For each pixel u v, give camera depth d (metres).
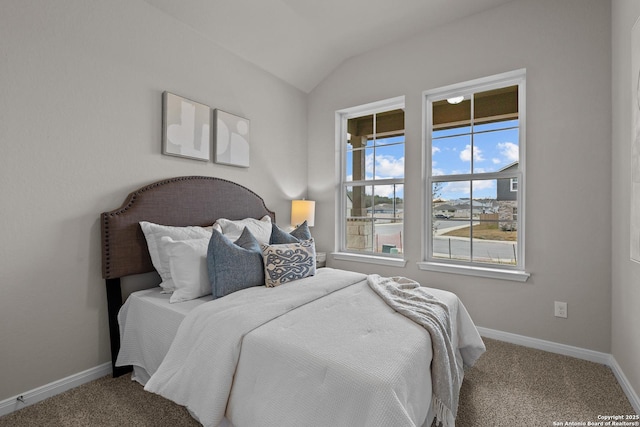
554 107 2.38
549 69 2.40
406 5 2.64
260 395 1.25
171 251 2.02
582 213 2.29
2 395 1.67
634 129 1.69
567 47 2.34
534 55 2.46
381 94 3.25
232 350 1.34
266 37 2.90
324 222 3.69
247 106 3.06
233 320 1.47
